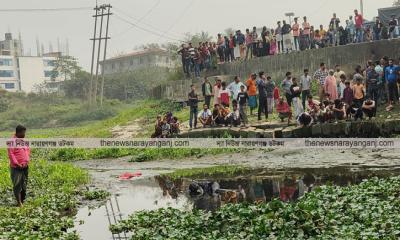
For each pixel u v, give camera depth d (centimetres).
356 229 1309
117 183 2497
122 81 11675
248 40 4888
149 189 2280
